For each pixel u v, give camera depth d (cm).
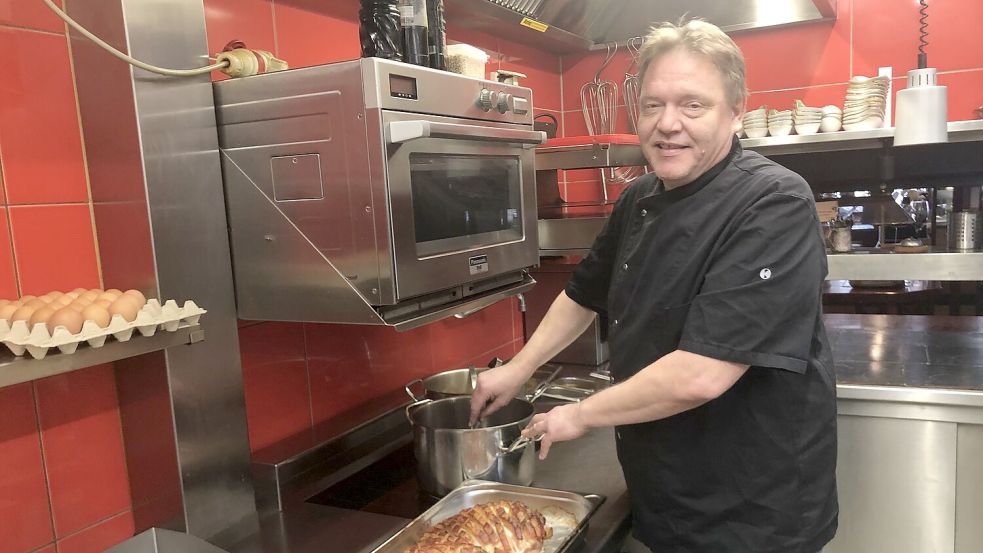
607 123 283
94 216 117
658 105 116
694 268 119
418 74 119
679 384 110
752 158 123
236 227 126
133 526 125
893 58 248
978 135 202
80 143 115
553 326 155
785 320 109
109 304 99
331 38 166
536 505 131
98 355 95
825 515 127
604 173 280
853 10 251
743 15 252
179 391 118
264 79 119
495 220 147
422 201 123
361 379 174
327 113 115
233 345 128
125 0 107
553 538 121
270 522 134
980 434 159
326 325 163
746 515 122
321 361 162
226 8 138
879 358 191
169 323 105
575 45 262
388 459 169
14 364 86
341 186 116
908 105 204
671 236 122
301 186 119
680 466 124
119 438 123
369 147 112
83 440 117
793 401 120
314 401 160
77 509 117
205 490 123
